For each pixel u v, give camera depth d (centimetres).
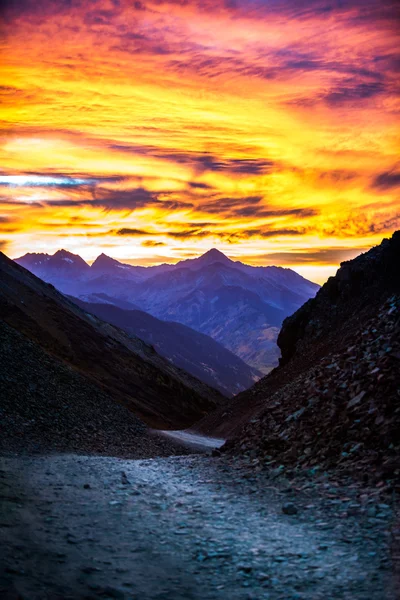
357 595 560
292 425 1678
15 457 1628
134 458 2434
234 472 1441
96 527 807
